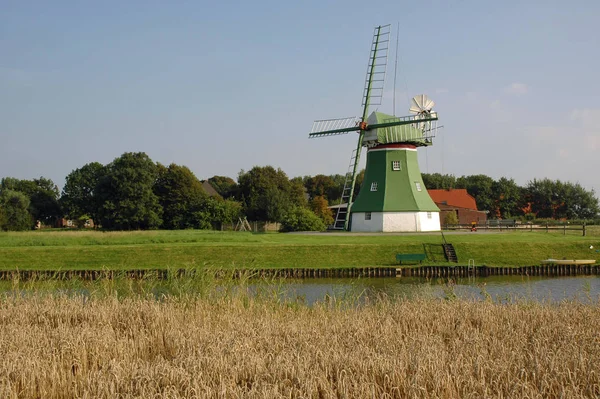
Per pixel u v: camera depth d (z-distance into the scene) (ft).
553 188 433.89
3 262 144.36
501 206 431.84
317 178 460.14
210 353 40.60
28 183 415.44
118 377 35.53
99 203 299.58
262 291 72.49
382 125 213.46
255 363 38.06
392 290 110.42
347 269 135.74
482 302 64.54
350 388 33.73
